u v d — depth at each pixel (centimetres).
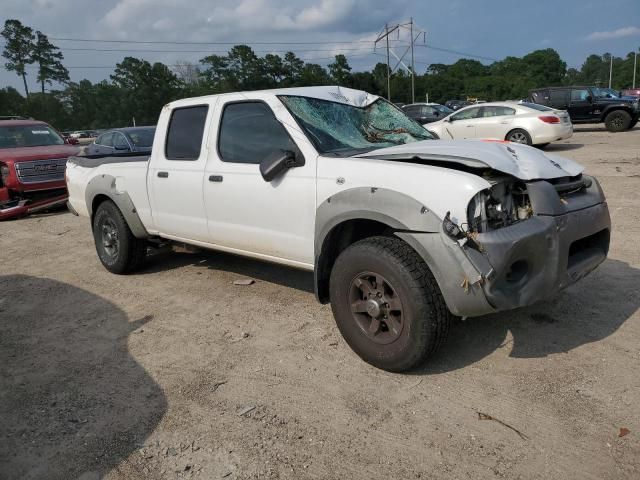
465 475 265
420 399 329
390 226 342
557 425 296
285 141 415
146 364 397
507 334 402
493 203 325
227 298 518
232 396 347
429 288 326
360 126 453
